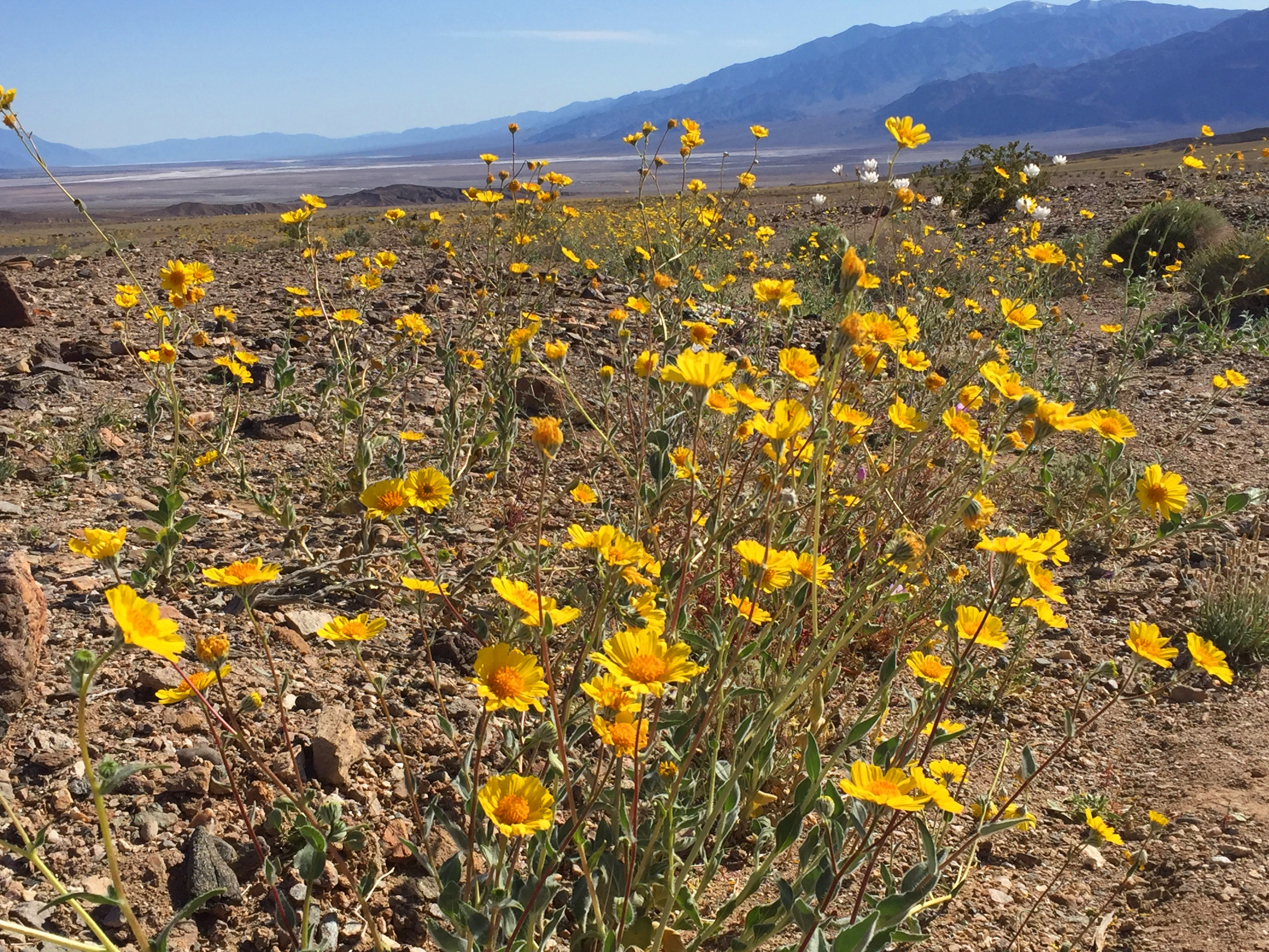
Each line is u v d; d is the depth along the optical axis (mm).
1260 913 2338
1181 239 12234
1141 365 7812
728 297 7773
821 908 1480
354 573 3594
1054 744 3232
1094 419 2152
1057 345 7668
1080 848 2715
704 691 2148
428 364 6449
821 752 2824
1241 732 3156
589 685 1585
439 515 4145
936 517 3506
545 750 2529
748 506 2723
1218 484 5133
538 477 4773
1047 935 2395
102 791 1345
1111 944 2379
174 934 1979
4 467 4219
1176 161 46750
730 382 2490
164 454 4699
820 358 6539
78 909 1375
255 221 45719
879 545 3037
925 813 2801
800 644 2959
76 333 7133
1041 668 3664
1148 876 2615
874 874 2506
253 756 1845
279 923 2049
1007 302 3074
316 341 6887
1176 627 3885
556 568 3701
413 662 3100
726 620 2688
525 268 5832
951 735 1813
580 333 7051
